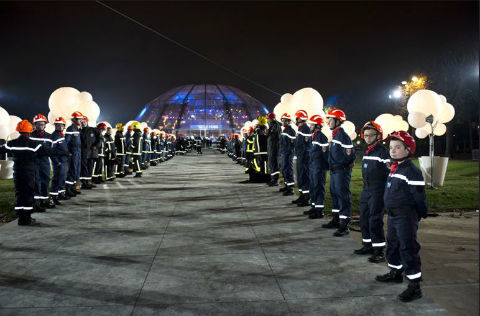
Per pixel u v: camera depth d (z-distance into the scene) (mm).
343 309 3887
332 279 4707
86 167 13234
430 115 12883
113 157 16203
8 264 5281
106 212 9023
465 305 3979
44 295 4238
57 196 9953
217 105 105625
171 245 6191
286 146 11484
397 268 4555
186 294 4242
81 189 13188
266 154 15102
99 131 13648
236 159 30219
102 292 4309
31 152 7629
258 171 15102
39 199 9117
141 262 5336
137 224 7742
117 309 3881
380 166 5320
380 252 5375
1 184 14773
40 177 9133
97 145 13344
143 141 22969
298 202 9852
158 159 29922
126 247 6078
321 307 3930
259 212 9008
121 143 17859
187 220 8125
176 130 101750
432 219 8266
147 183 15125
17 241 6473
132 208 9547
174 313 3791
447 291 4332
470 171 20453
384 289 4406
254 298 4137
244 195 11750
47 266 5191
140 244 6250
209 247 6078
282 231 7148
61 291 4344
